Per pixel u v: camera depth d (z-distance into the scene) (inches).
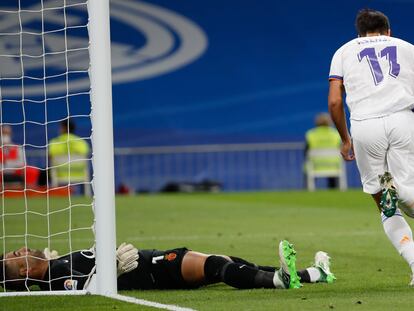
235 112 4217.5
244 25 4308.6
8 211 2511.1
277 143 4183.1
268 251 1439.5
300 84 4298.7
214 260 978.1
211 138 4183.1
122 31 4192.9
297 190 3690.9
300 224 1975.9
